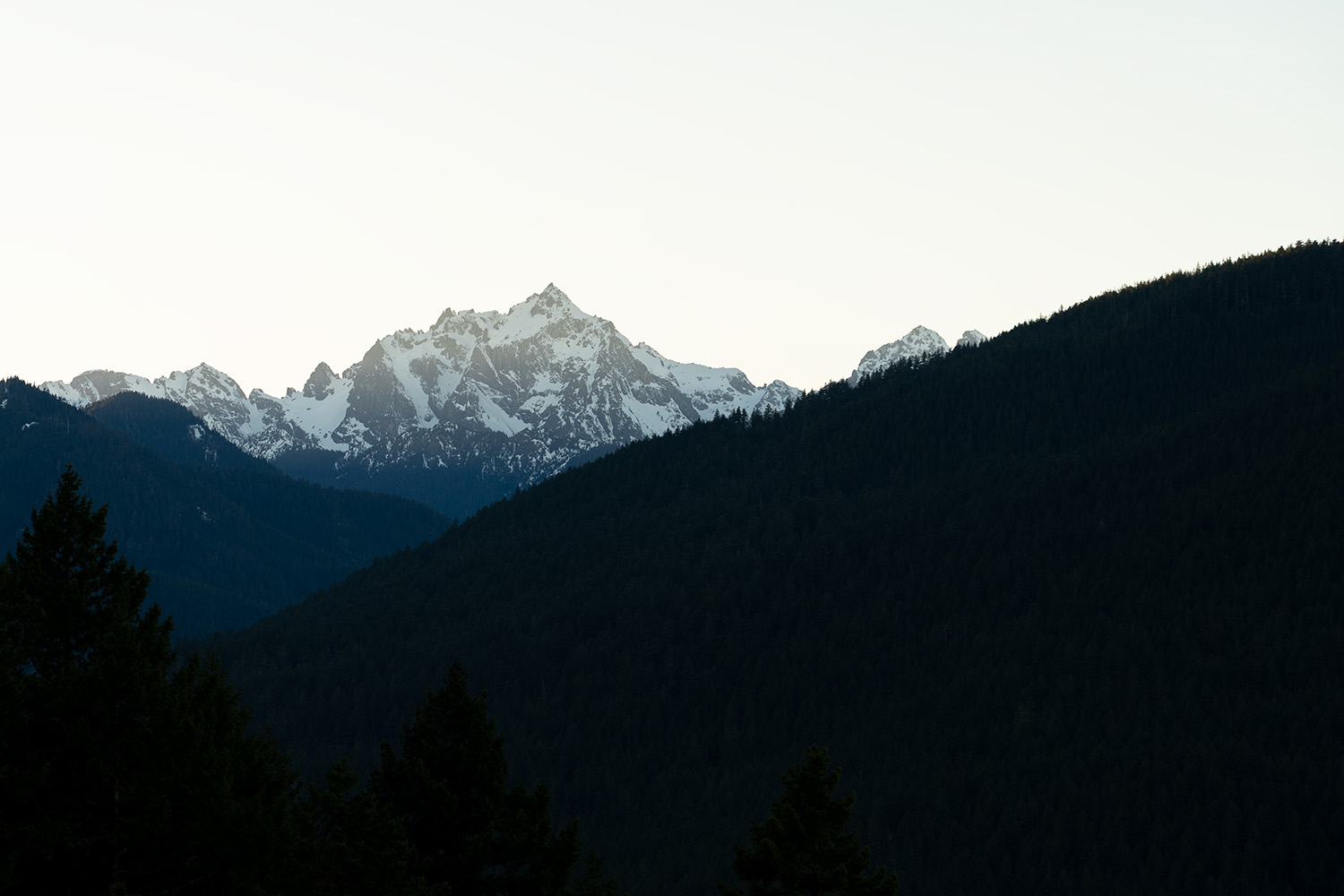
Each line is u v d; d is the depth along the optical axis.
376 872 84.19
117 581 92.88
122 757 77.56
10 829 73.25
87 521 92.75
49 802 76.50
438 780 93.88
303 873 84.94
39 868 76.44
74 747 77.19
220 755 83.12
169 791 77.56
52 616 87.44
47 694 79.75
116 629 82.69
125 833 75.81
